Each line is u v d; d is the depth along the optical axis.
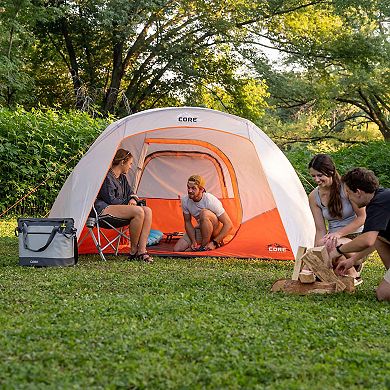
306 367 3.73
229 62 26.72
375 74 28.98
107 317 4.82
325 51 26.56
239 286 6.47
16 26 20.77
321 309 5.36
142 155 10.23
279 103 32.41
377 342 4.38
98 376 3.51
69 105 26.44
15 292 5.90
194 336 4.28
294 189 8.60
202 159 10.32
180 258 8.80
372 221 5.73
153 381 3.46
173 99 28.30
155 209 10.55
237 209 10.09
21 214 13.77
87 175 8.41
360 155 18.02
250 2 25.19
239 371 3.63
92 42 26.14
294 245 8.19
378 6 24.27
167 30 26.09
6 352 3.88
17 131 13.85
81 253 9.04
